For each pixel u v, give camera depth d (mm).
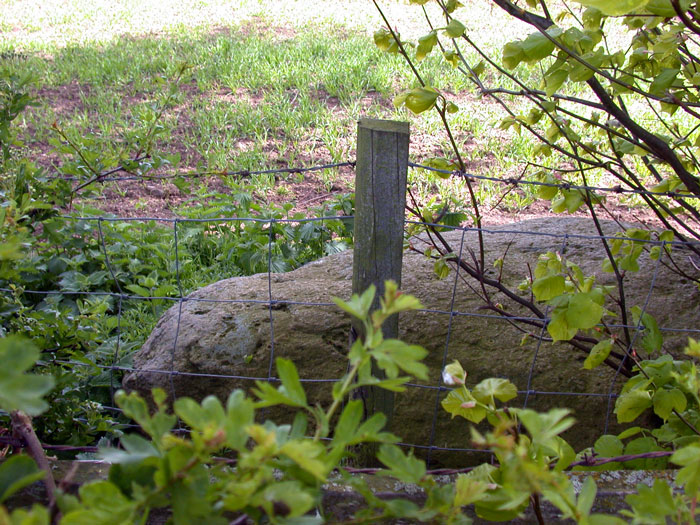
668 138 2592
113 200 5875
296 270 3502
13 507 1818
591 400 2758
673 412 1945
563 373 2803
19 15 12320
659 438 1928
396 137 2051
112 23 11766
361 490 1110
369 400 2234
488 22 10992
